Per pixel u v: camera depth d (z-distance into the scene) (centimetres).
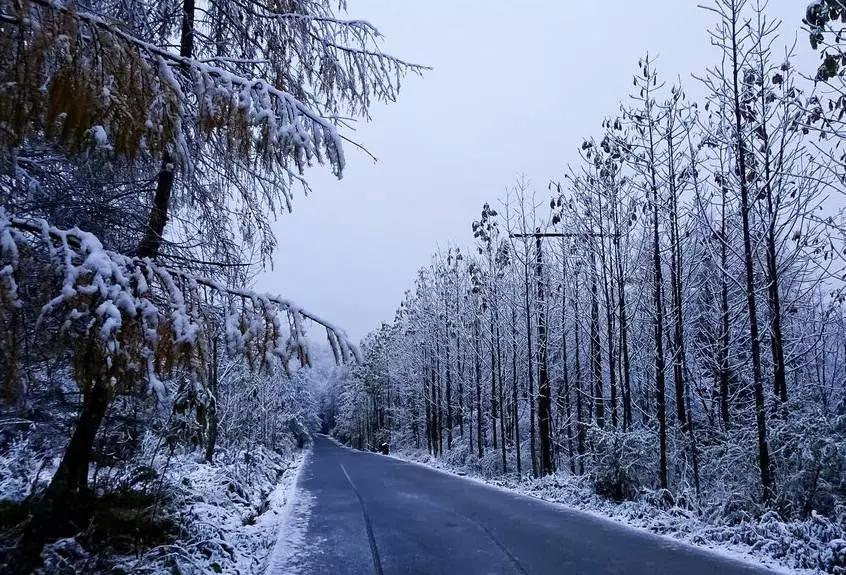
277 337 485
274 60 736
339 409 9600
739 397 1844
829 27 766
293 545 913
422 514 1246
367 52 701
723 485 1228
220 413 2147
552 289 2573
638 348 2023
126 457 849
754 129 1279
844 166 1030
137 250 659
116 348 392
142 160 538
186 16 798
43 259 407
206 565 678
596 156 1795
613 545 917
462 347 3584
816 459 1027
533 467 2339
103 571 559
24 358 389
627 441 1481
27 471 836
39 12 383
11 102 376
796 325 1881
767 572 750
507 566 775
